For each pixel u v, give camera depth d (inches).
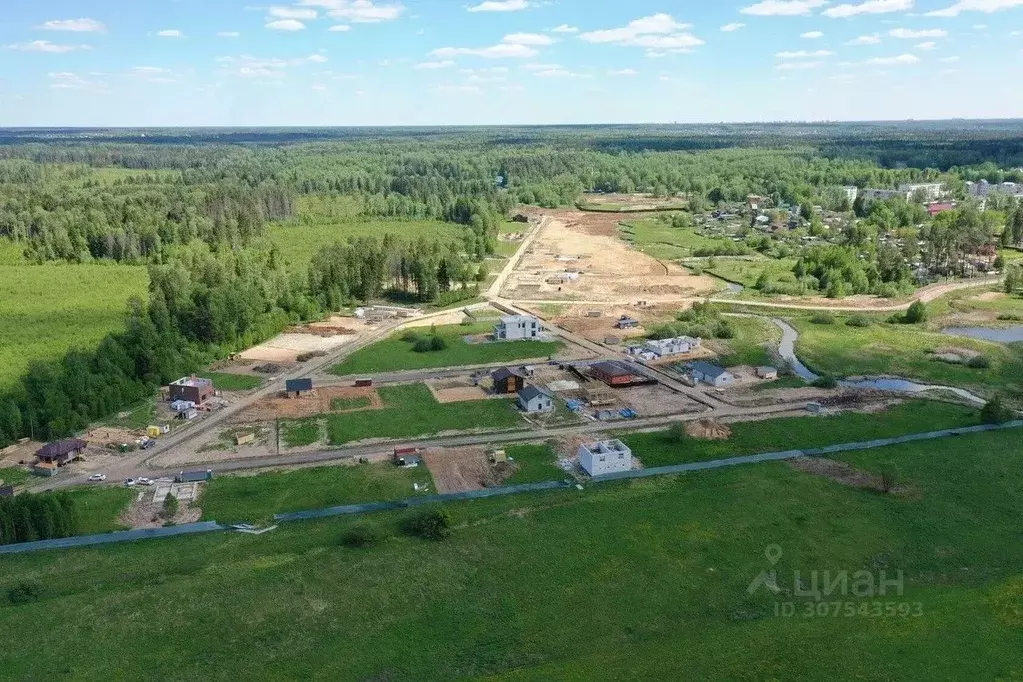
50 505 3014.3
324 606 2532.0
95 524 3139.8
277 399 4714.6
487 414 4419.3
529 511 3189.0
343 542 2947.8
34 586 2613.2
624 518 3112.7
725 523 3056.1
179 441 4045.3
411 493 3412.9
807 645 2305.6
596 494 3351.4
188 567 2775.6
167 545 2952.8
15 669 2233.0
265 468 3708.2
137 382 4763.8
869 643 2311.8
